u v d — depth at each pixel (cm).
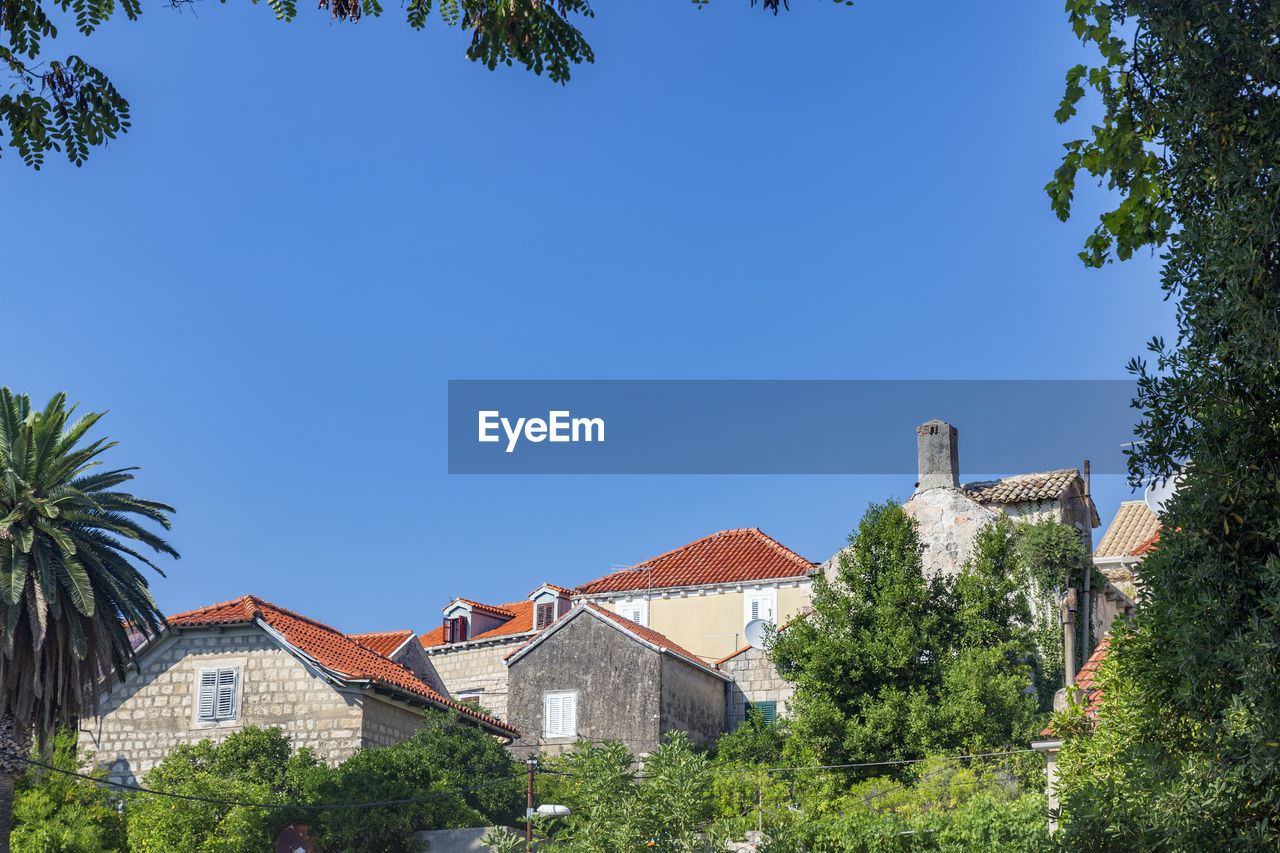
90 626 2939
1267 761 757
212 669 3581
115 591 2919
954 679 3238
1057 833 923
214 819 3109
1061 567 3478
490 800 3356
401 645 4550
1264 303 780
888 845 2345
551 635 4128
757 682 4228
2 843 2789
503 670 5169
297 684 3525
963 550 3734
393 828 3119
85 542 2948
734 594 4688
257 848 3081
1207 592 806
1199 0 844
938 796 2912
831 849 2414
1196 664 799
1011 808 2300
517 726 4062
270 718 3509
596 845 2425
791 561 4741
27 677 2833
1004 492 3841
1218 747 814
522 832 3316
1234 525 807
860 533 3591
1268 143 807
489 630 5484
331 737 3453
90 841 3044
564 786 3406
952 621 3472
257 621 3572
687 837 2422
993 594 3494
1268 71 810
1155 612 841
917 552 3581
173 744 3525
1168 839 806
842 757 3241
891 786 3069
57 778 3222
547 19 935
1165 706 881
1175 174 880
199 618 3625
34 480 2942
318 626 3909
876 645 3322
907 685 3312
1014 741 3109
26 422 3003
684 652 4191
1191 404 828
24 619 2861
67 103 888
